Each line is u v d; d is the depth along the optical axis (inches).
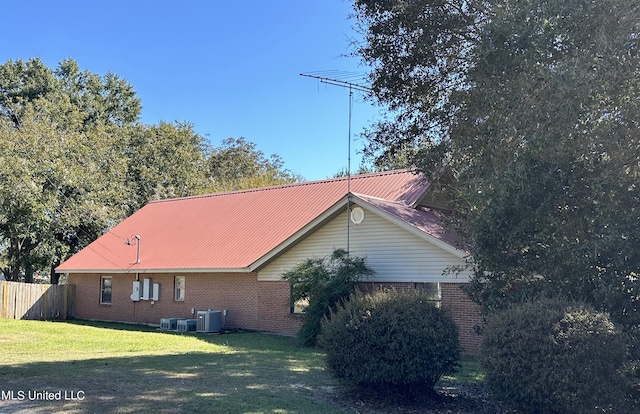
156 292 1035.9
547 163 388.8
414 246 717.3
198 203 1270.9
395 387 375.2
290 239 822.5
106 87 1996.8
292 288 777.6
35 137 1349.7
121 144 1705.2
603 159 387.9
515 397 310.0
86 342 687.7
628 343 324.2
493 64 418.9
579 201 397.4
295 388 404.2
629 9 361.7
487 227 415.2
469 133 471.5
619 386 302.5
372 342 368.2
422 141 673.0
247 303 900.6
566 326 303.6
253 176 2190.0
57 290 1181.1
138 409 319.3
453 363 377.7
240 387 399.5
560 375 292.4
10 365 476.7
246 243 959.6
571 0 374.3
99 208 1441.9
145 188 1734.7
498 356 316.5
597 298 365.1
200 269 932.6
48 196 1337.4
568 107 362.9
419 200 828.0
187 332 890.7
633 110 373.7
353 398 378.3
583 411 290.7
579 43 378.3
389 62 617.9
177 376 440.8
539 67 387.2
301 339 711.1
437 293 692.7
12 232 1325.0
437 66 606.9
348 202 772.6
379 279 739.4
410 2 560.4
